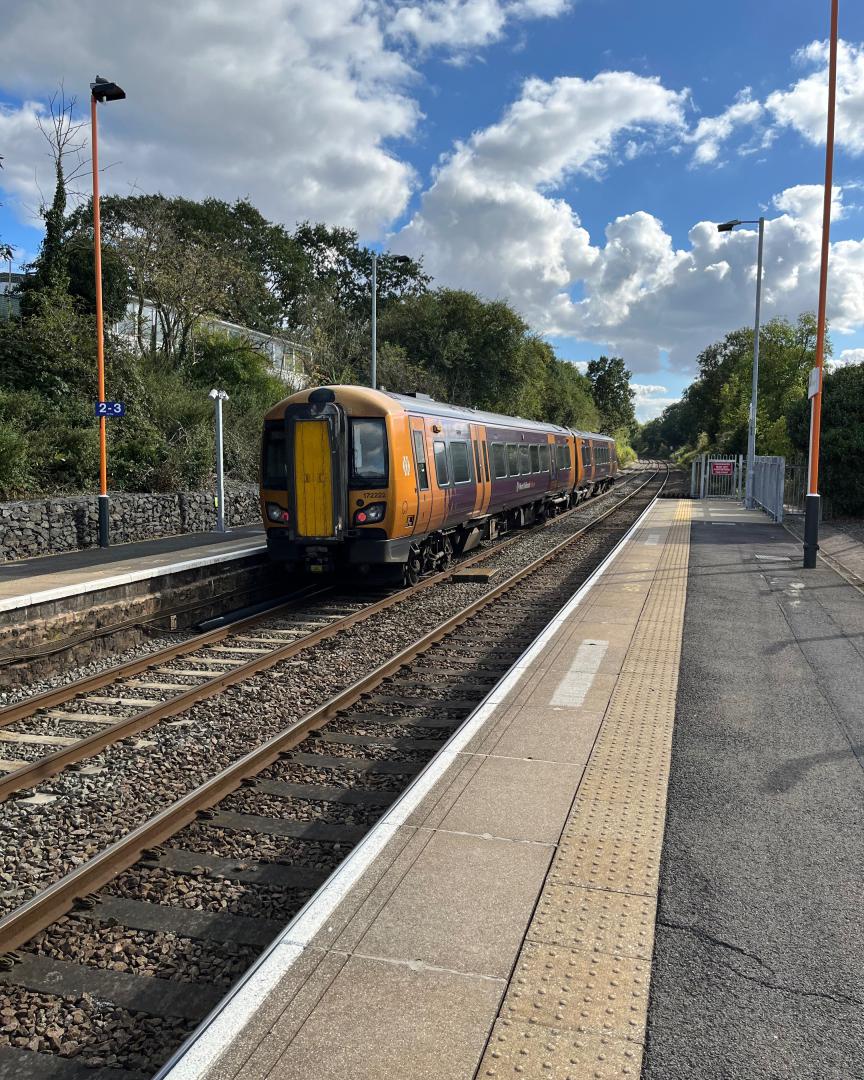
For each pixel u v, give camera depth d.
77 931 4.17
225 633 10.75
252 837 5.19
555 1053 2.74
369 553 12.67
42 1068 3.28
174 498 18.83
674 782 5.07
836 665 7.87
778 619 9.93
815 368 14.19
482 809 4.62
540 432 24.14
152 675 8.91
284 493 12.91
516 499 21.06
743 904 3.71
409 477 13.07
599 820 4.50
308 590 14.15
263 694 8.10
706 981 3.15
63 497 16.56
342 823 5.40
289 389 30.67
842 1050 2.80
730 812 4.66
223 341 29.00
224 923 4.26
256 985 3.05
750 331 81.75
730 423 61.31
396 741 6.87
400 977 3.11
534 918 3.53
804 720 6.27
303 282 52.34
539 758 5.40
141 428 21.02
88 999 3.66
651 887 3.82
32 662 9.13
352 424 12.65
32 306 22.08
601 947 3.34
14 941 4.03
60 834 5.24
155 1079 2.68
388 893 3.71
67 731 7.24
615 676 7.38
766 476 26.59
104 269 23.89
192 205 48.09
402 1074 2.62
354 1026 2.84
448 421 15.73
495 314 47.53
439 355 46.31
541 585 14.39
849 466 25.03
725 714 6.38
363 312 53.78
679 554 15.91
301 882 4.65
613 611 10.32
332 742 6.82
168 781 6.06
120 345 22.86
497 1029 2.84
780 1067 2.71
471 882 3.82
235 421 25.28
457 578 15.17
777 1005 3.02
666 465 114.50
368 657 9.55
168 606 11.72
